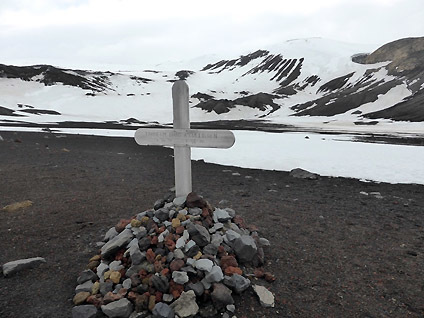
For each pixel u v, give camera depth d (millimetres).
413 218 9367
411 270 6090
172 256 5266
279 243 7301
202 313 4547
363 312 4785
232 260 5484
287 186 13719
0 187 12023
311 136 38688
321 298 5125
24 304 4832
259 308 4789
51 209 9562
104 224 8359
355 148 26250
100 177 14484
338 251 6930
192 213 6266
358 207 10508
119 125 61906
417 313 4777
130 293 4746
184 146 6609
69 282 5469
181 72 178875
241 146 27828
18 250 6742
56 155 20797
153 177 14867
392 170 17328
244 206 10391
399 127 55406
